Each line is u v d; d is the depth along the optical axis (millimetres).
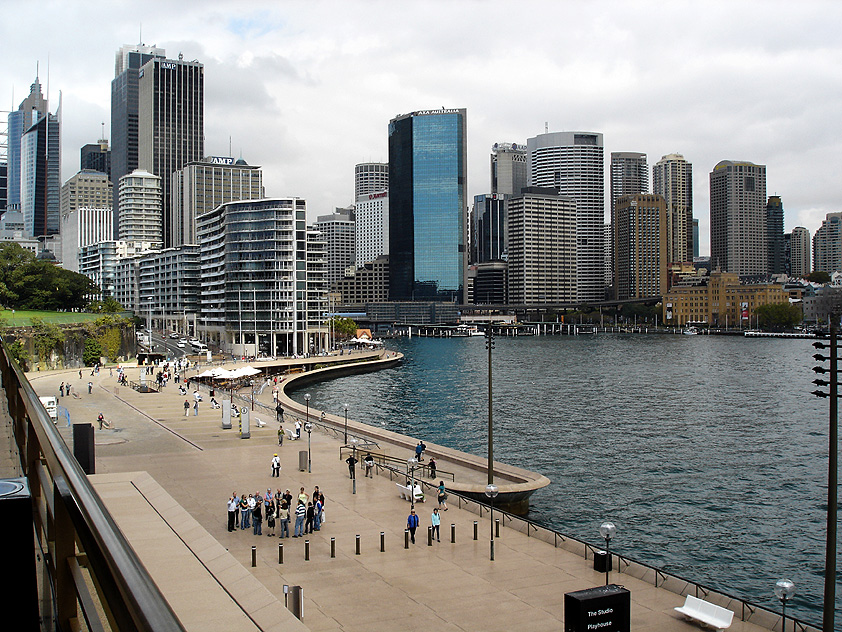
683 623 31672
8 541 4715
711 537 59594
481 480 61156
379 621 31422
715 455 91062
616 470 82438
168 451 70562
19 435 9711
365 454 66562
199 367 178125
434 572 37656
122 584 3664
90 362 165875
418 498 51812
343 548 41406
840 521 62500
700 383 176250
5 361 14430
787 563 54250
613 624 26281
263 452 70188
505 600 33969
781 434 106312
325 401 146000
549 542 43031
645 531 60812
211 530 44562
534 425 113938
